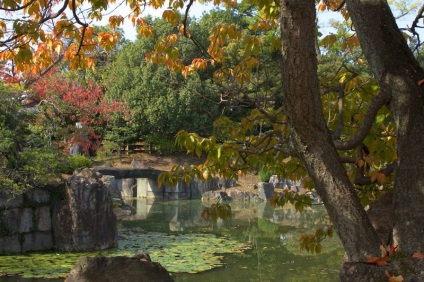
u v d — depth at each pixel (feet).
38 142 38.99
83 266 19.11
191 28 85.40
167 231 48.44
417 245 7.99
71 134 72.95
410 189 8.33
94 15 15.38
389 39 9.36
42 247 36.63
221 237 45.09
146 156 109.09
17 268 30.19
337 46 24.12
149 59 17.93
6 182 33.96
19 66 14.93
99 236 37.45
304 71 8.00
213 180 90.27
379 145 11.57
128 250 37.27
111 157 102.94
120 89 102.94
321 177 8.30
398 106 8.96
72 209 36.86
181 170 12.51
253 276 30.40
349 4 9.86
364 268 7.87
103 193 38.09
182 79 90.58
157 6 18.33
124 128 102.42
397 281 7.32
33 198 36.52
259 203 80.79
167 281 19.47
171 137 107.55
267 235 47.01
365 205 13.29
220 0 18.78
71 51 16.98
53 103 65.51
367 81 12.71
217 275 30.45
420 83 8.73
